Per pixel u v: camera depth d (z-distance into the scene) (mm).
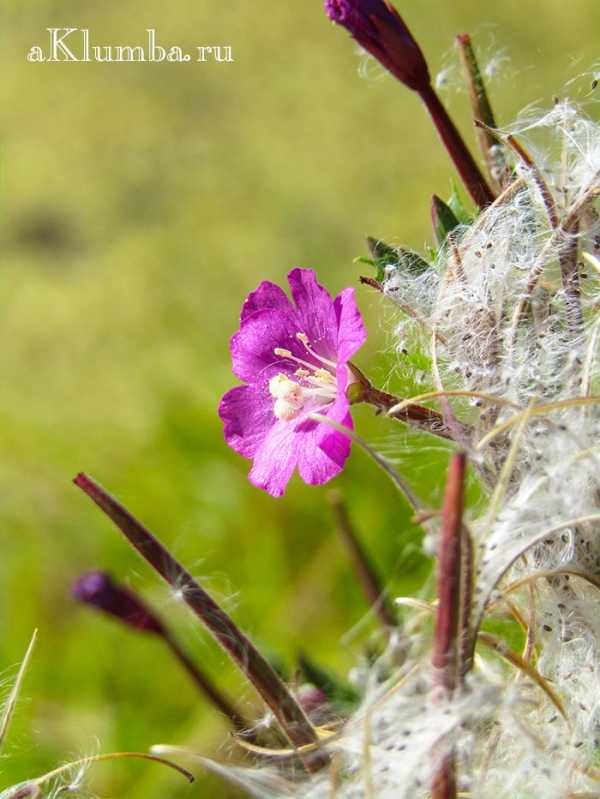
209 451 352
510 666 181
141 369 513
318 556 307
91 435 433
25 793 174
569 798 165
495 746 167
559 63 502
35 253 623
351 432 164
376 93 640
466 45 182
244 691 221
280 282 563
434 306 172
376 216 568
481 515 172
